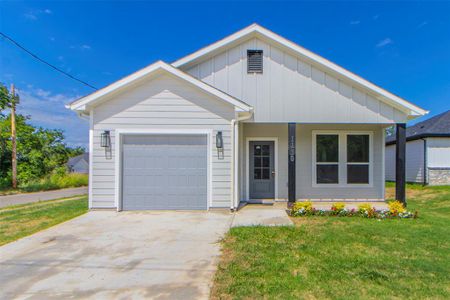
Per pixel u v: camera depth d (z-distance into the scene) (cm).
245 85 791
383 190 894
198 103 729
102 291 294
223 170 725
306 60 786
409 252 406
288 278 318
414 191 1222
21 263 374
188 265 363
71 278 327
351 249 419
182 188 731
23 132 2025
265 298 273
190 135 732
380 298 273
